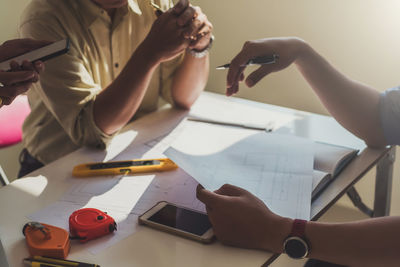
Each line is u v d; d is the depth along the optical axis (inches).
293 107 64.9
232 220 29.0
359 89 42.0
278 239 28.4
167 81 51.0
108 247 29.2
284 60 41.2
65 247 28.3
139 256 28.4
